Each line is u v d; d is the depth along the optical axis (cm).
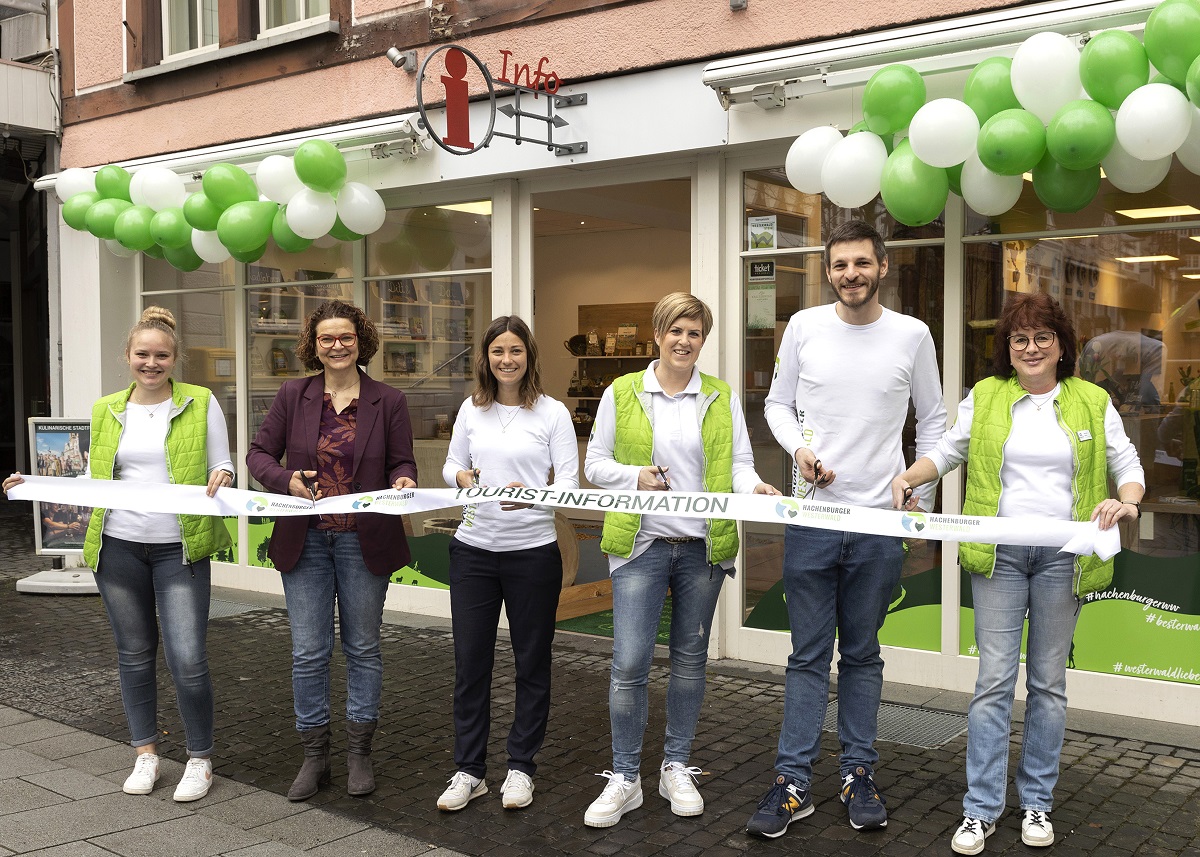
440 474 710
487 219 673
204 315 831
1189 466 472
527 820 386
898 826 376
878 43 477
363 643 412
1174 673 479
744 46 545
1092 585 354
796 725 381
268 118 749
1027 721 367
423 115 544
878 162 456
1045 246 499
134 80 822
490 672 401
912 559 535
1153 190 472
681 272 1098
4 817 391
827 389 369
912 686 535
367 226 624
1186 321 469
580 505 380
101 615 725
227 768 443
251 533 800
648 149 580
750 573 583
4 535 1080
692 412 384
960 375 521
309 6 734
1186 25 373
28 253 1253
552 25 611
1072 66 406
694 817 386
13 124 860
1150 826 373
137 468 410
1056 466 357
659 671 575
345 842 370
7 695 546
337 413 411
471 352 688
